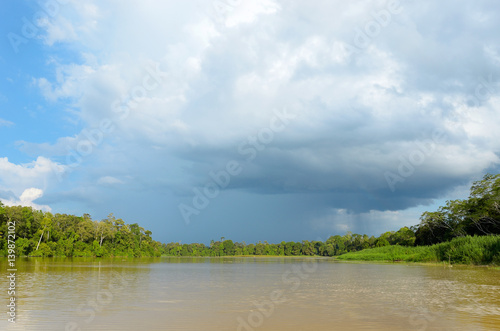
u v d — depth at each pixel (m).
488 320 15.73
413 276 38.44
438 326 14.66
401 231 132.12
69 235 124.56
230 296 23.03
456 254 60.84
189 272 46.59
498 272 43.53
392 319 15.98
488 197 79.75
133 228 158.12
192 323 15.14
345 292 25.11
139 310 17.92
